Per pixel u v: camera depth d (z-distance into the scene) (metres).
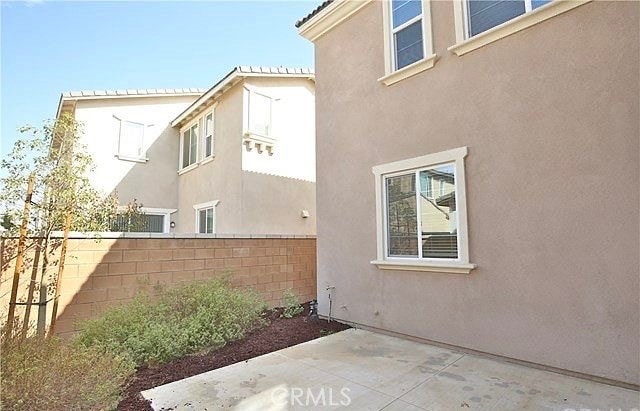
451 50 6.21
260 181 12.20
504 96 5.61
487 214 5.70
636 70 4.47
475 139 5.91
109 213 6.97
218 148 13.09
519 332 5.30
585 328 4.72
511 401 4.17
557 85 5.09
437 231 6.40
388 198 7.27
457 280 6.02
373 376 4.95
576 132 4.89
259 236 9.34
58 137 6.18
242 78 12.08
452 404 4.12
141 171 14.70
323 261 8.49
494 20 5.98
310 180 13.98
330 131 8.56
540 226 5.15
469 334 5.84
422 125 6.67
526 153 5.33
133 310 5.97
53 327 5.59
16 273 5.34
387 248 7.17
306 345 6.41
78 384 3.74
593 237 4.70
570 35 5.00
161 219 15.15
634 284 4.38
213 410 4.01
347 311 7.83
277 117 12.95
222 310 6.52
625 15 4.58
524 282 5.27
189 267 7.89
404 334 6.75
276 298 9.58
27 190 5.64
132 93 14.43
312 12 8.69
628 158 4.48
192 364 5.42
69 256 6.29
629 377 4.38
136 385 4.67
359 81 7.94
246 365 5.39
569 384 4.59
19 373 3.56
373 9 7.79
